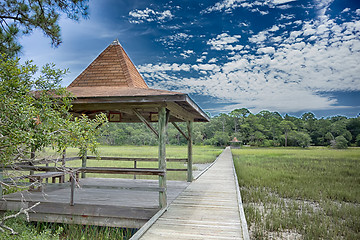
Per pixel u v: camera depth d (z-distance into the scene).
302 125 88.06
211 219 4.75
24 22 6.33
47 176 6.46
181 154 29.00
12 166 4.50
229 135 87.00
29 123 3.80
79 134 4.39
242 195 8.50
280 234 5.15
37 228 5.04
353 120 83.69
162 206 5.14
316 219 5.82
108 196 6.38
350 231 5.22
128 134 66.19
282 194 8.77
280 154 33.88
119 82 7.16
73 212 5.24
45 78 4.68
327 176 12.49
